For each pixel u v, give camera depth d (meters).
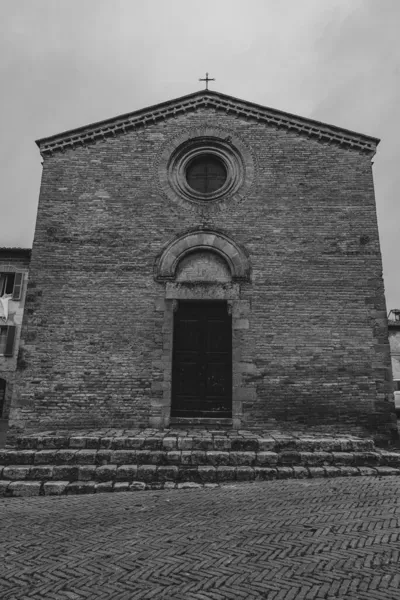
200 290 12.55
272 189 13.36
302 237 12.95
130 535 6.10
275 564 5.09
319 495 7.93
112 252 12.95
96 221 13.20
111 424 11.70
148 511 7.18
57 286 12.65
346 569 4.93
